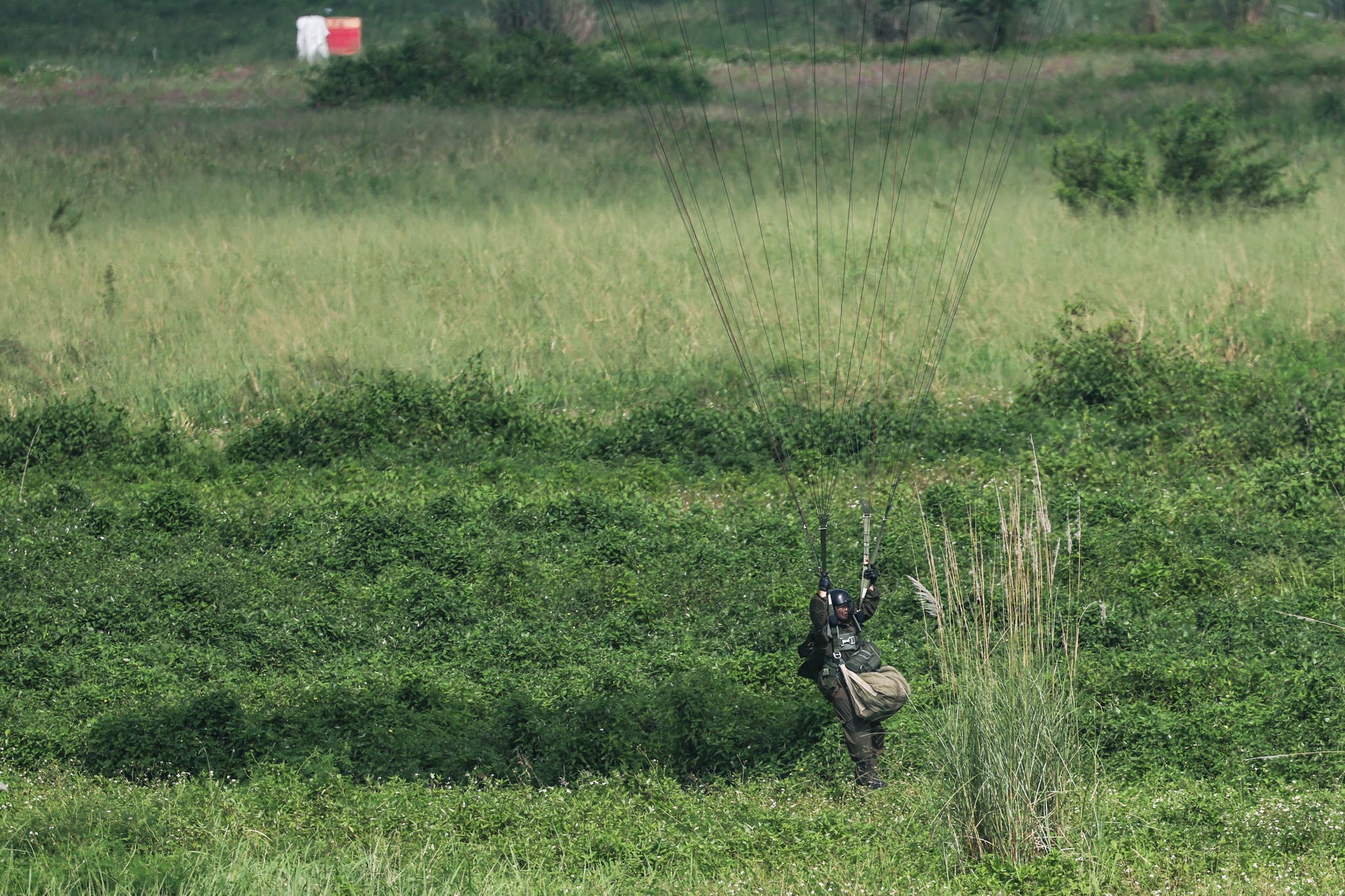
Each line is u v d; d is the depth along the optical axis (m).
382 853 29.41
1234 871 27.94
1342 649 41.41
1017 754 29.33
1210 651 41.38
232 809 32.25
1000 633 30.77
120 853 29.12
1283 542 50.97
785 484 59.78
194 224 111.50
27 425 66.81
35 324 82.00
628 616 46.19
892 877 28.23
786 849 29.86
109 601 46.94
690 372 75.06
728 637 44.09
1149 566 47.94
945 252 90.56
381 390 69.06
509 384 73.50
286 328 80.62
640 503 57.12
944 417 65.94
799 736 36.19
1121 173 105.56
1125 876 27.83
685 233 104.31
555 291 88.81
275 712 37.78
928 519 53.28
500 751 36.06
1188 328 77.31
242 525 54.56
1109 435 63.72
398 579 49.41
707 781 35.28
